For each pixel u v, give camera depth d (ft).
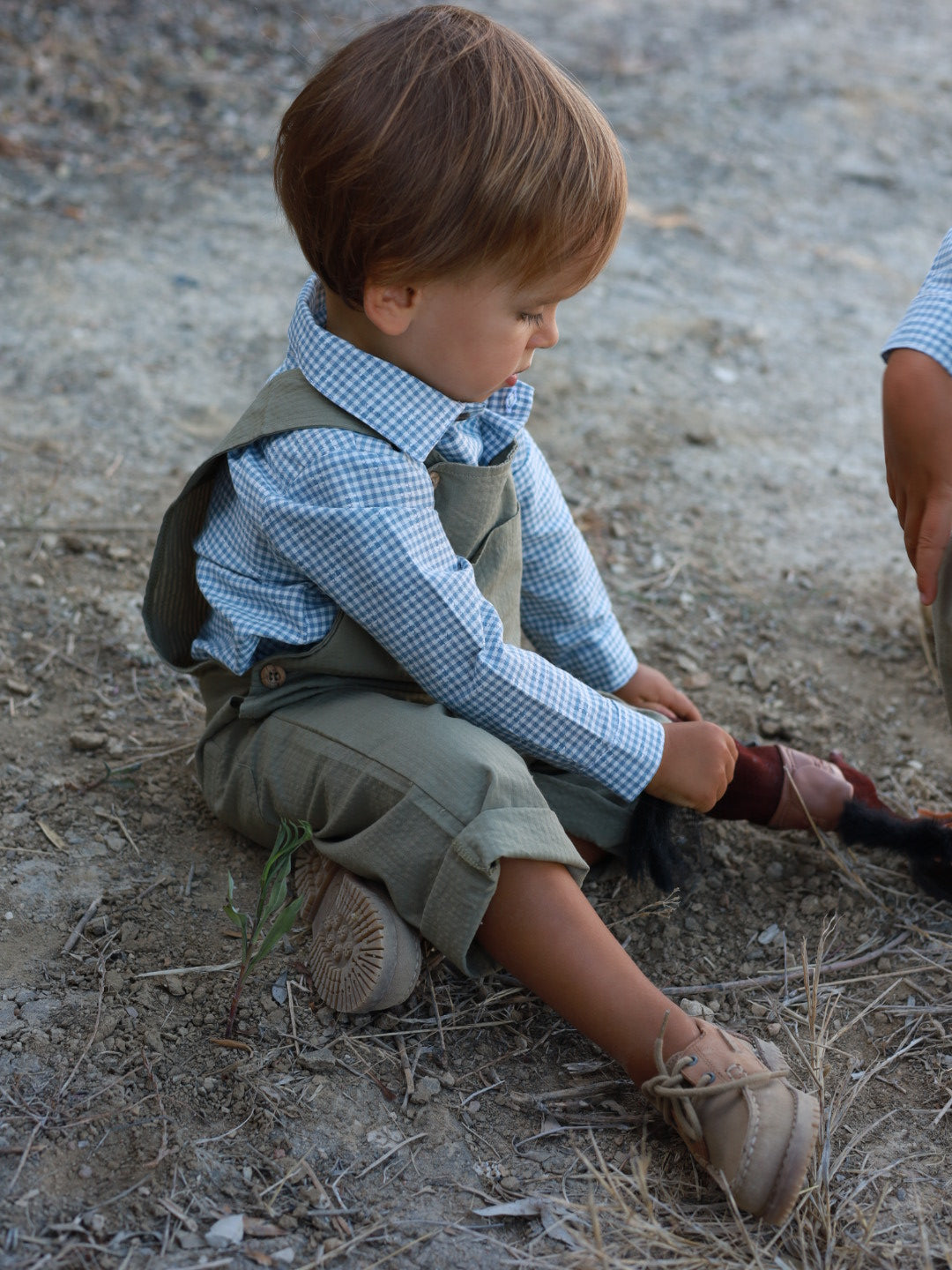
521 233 5.12
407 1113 5.12
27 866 6.13
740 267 14.10
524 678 5.52
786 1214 4.68
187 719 7.30
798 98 18.49
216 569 5.87
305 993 5.59
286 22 18.04
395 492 5.41
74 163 14.28
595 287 13.28
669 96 18.21
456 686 5.51
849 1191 4.97
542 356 11.82
